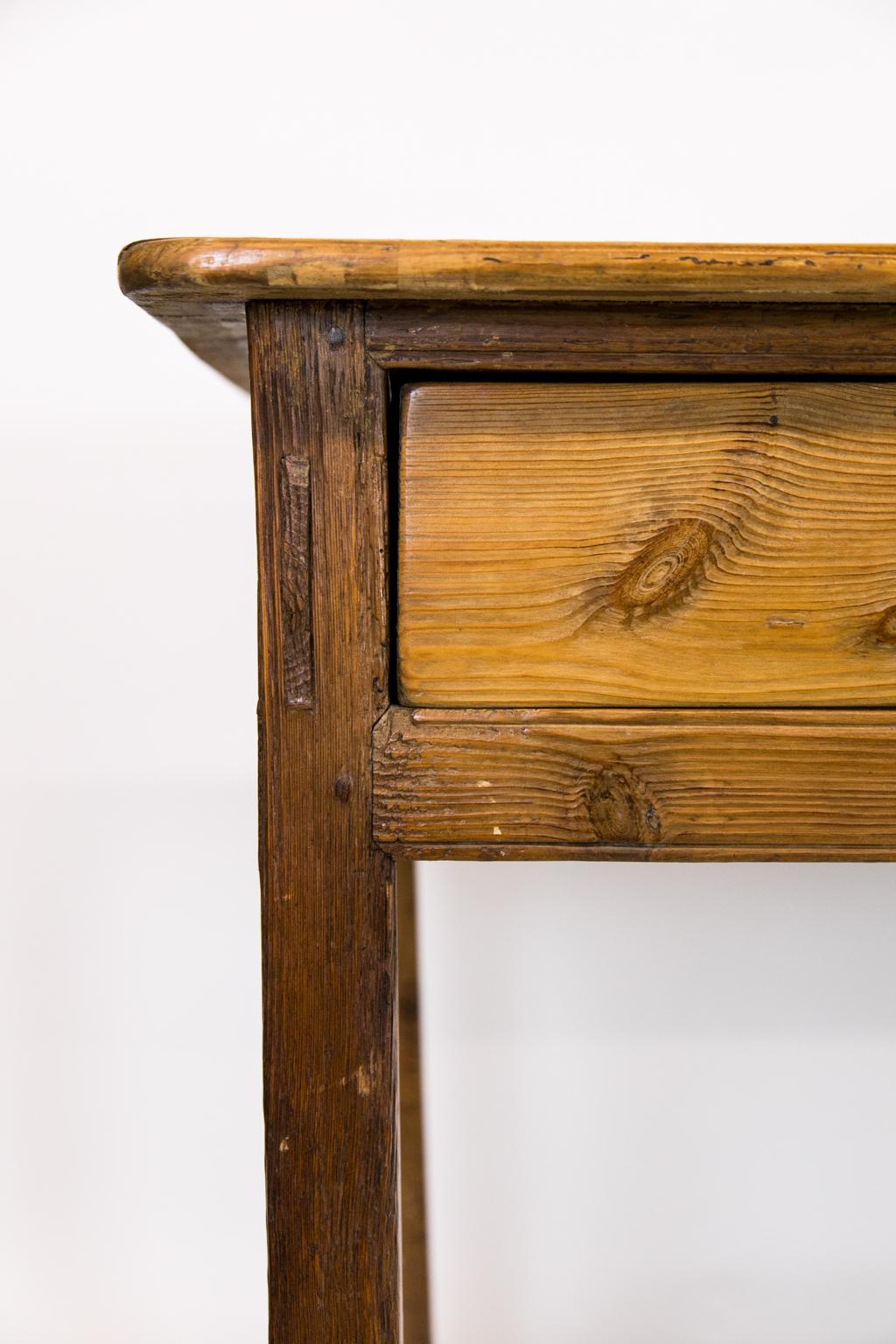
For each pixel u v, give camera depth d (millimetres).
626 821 1244
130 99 1786
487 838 1243
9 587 1882
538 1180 1965
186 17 1774
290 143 1793
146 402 1838
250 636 1871
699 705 1246
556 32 1770
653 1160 1964
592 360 1231
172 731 1900
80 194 1801
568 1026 1948
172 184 1798
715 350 1232
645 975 1941
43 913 1943
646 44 1768
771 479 1240
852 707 1247
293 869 1246
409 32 1772
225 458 1840
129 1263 1988
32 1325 1995
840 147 1776
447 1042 1952
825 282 1201
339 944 1246
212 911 1934
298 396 1233
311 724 1243
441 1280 1980
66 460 1854
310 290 1211
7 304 1826
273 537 1239
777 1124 1960
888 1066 1952
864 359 1232
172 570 1868
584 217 1798
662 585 1243
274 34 1774
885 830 1246
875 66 1760
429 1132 1962
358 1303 1252
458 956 1940
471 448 1238
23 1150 1977
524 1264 1974
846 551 1243
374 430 1234
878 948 1935
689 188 1789
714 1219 1970
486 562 1241
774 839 1245
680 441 1239
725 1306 1976
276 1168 1251
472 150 1789
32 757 1913
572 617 1243
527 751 1242
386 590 1241
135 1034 1958
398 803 1243
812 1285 1976
